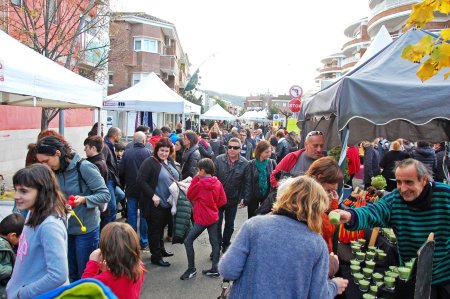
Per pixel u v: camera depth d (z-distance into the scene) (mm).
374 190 4062
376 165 8156
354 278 2896
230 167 5945
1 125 11930
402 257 2934
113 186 5648
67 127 17141
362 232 3660
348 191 4715
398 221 2869
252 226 2141
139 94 10945
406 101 3426
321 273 2018
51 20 9062
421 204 2717
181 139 9188
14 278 2281
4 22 8945
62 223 2348
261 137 20766
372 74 3803
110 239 2514
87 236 3744
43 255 2256
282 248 2010
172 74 39531
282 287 1958
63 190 3594
